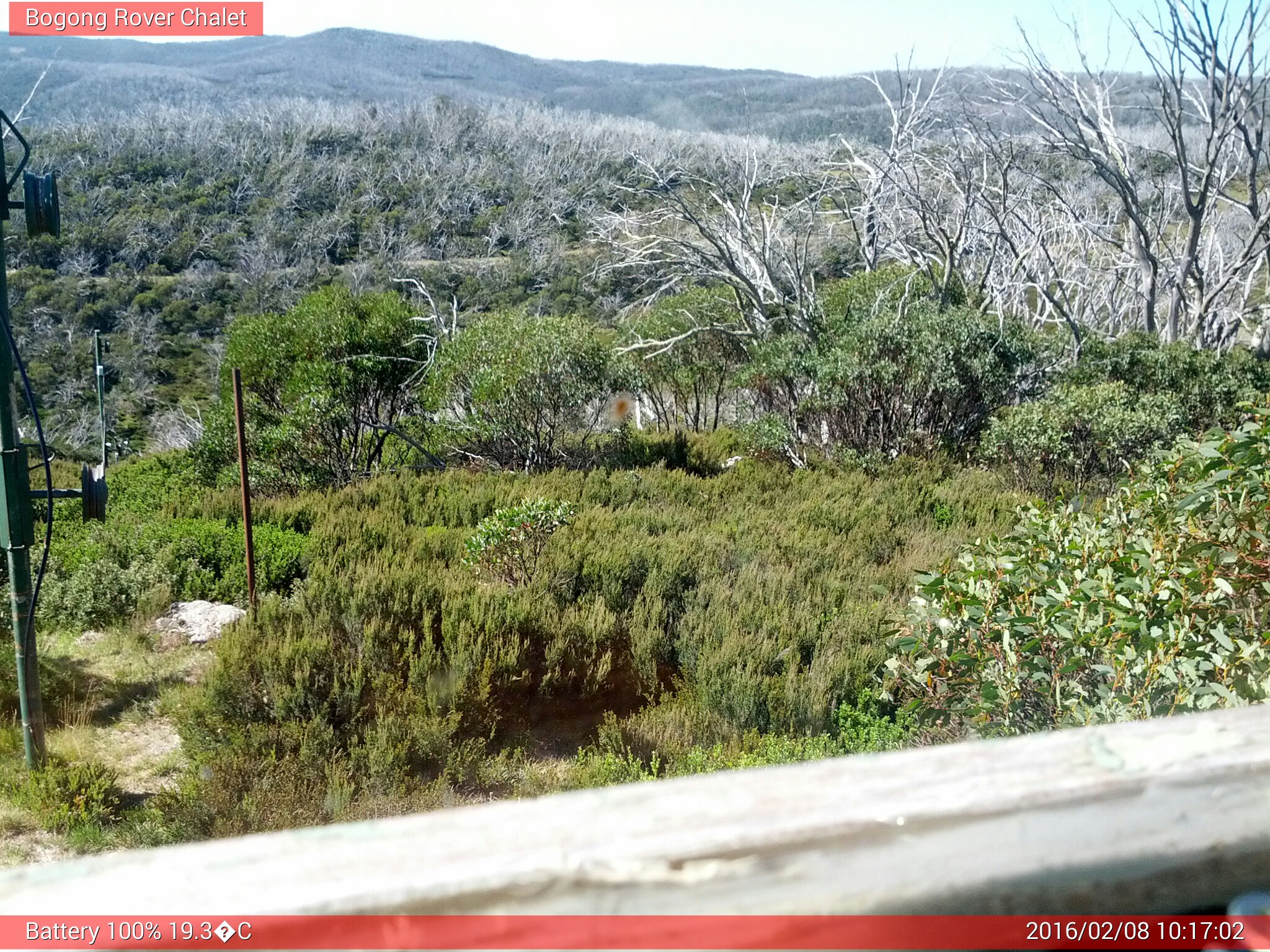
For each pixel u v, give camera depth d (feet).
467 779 19.07
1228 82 58.18
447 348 50.98
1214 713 2.64
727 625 23.34
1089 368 51.72
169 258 160.86
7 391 17.46
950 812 2.07
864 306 56.08
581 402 47.96
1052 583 13.96
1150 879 1.99
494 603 23.27
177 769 19.65
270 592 29.32
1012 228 71.00
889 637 14.84
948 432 48.60
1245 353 55.72
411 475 44.93
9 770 18.67
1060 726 12.48
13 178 16.75
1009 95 63.31
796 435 50.37
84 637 25.93
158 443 100.22
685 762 18.99
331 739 19.11
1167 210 72.84
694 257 60.85
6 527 17.85
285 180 183.11
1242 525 12.33
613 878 1.83
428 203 174.70
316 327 52.26
